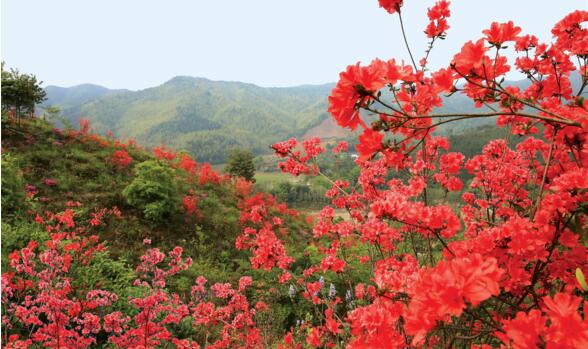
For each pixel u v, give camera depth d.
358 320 1.59
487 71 1.18
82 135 14.91
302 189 49.72
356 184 3.27
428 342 1.62
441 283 0.81
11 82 13.56
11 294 4.25
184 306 4.39
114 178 12.37
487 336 1.53
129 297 5.65
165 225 10.94
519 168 2.49
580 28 1.79
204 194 14.97
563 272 1.30
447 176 2.68
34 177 10.86
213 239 11.29
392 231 2.15
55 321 3.86
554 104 1.88
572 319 0.73
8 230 6.89
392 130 1.08
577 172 1.18
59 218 8.15
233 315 4.62
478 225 2.14
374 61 1.01
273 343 4.77
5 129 12.70
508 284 1.21
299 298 6.36
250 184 17.58
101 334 5.04
